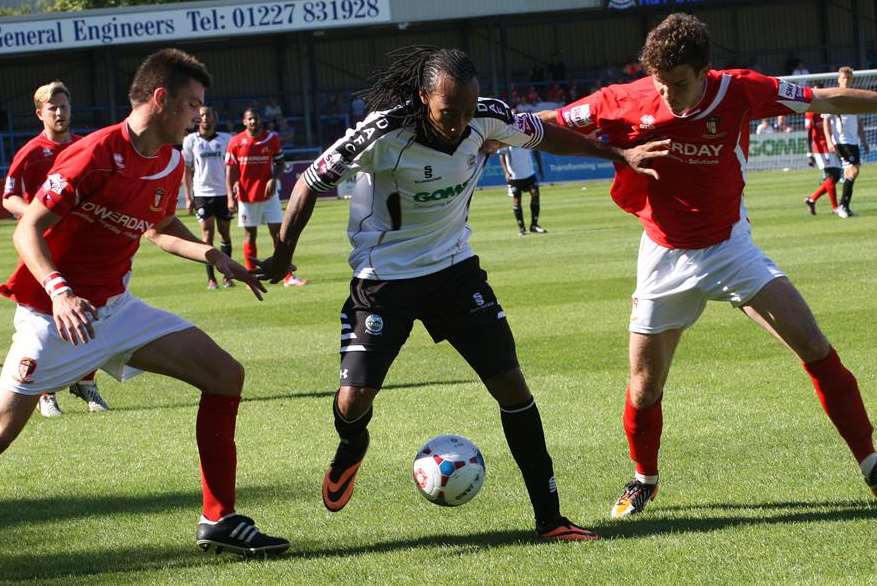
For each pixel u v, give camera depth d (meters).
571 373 13.95
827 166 32.00
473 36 76.19
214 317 20.33
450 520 8.71
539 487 8.11
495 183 60.09
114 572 7.75
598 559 7.54
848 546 7.52
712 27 76.50
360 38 75.38
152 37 61.34
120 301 8.09
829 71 75.94
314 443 11.31
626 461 10.20
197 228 42.66
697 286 8.53
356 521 8.79
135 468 10.66
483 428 11.55
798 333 8.38
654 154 8.09
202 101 7.88
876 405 11.60
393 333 8.05
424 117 7.50
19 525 8.95
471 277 8.15
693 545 7.73
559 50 76.88
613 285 21.44
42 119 13.45
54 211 7.50
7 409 7.89
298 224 7.89
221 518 7.96
